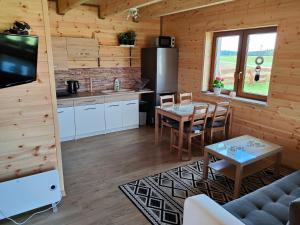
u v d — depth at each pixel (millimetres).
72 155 3793
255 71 3990
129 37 4914
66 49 4391
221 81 4547
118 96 4754
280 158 3029
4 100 2143
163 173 3250
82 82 4801
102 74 5000
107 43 4918
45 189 2352
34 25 2148
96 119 4598
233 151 2834
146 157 3752
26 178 2283
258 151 2842
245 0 3742
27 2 2082
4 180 2289
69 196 2705
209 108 3904
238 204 1919
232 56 4340
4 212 2188
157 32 5480
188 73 5047
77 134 4453
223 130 4090
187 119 3570
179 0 3893
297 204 1330
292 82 3277
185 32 4957
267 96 3684
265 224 1698
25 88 2213
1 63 1852
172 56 5141
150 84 5238
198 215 1661
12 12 2039
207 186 2943
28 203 2287
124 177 3139
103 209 2494
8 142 2240
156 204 2584
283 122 3467
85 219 2346
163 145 4238
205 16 4453
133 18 5094
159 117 4434
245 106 3967
